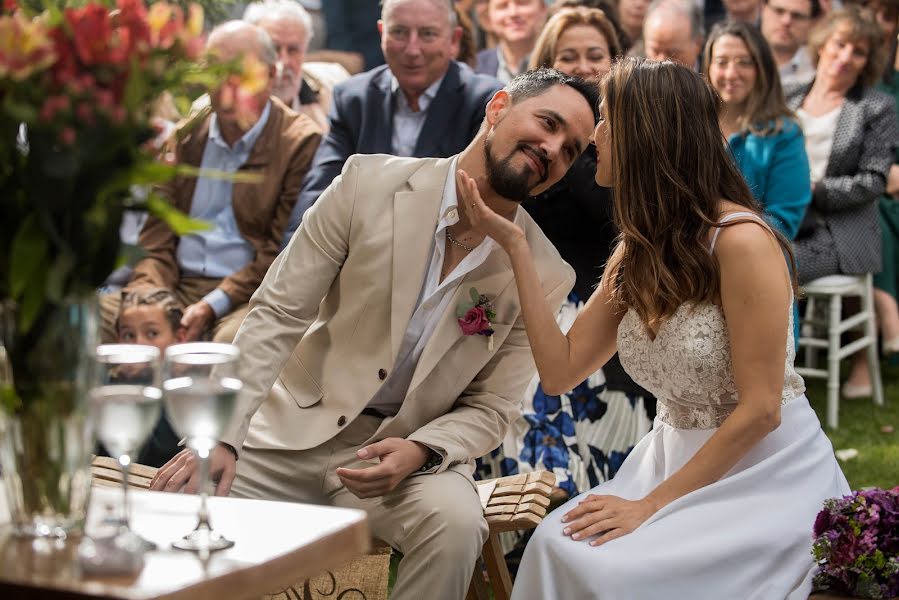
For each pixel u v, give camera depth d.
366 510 3.15
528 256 3.13
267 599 3.26
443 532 2.98
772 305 2.84
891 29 7.41
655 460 3.12
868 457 5.81
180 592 1.77
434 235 3.25
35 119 1.83
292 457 3.32
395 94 5.38
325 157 5.40
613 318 3.19
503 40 6.52
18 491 1.99
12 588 1.81
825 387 7.22
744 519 2.82
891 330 7.24
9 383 1.95
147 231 5.43
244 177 1.94
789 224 5.74
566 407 4.34
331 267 3.30
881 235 7.12
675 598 2.72
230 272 5.43
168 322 5.19
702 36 6.05
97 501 2.25
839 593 2.63
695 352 2.93
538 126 3.12
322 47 7.02
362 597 3.27
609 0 6.46
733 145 5.80
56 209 1.86
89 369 1.98
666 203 2.97
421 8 5.20
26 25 1.86
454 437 3.18
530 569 2.87
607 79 3.07
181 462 3.02
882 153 6.68
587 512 2.92
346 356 3.30
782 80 7.07
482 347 3.30
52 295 1.86
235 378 1.99
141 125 1.93
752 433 2.86
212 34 5.35
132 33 1.91
